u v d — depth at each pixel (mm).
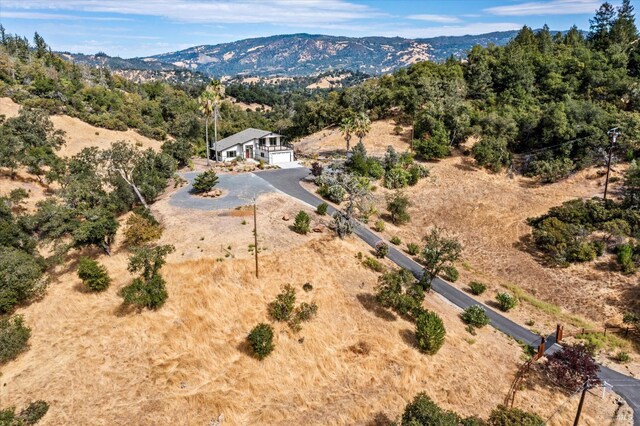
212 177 53344
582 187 59688
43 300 32938
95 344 28000
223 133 103375
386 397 25984
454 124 74750
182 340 28500
